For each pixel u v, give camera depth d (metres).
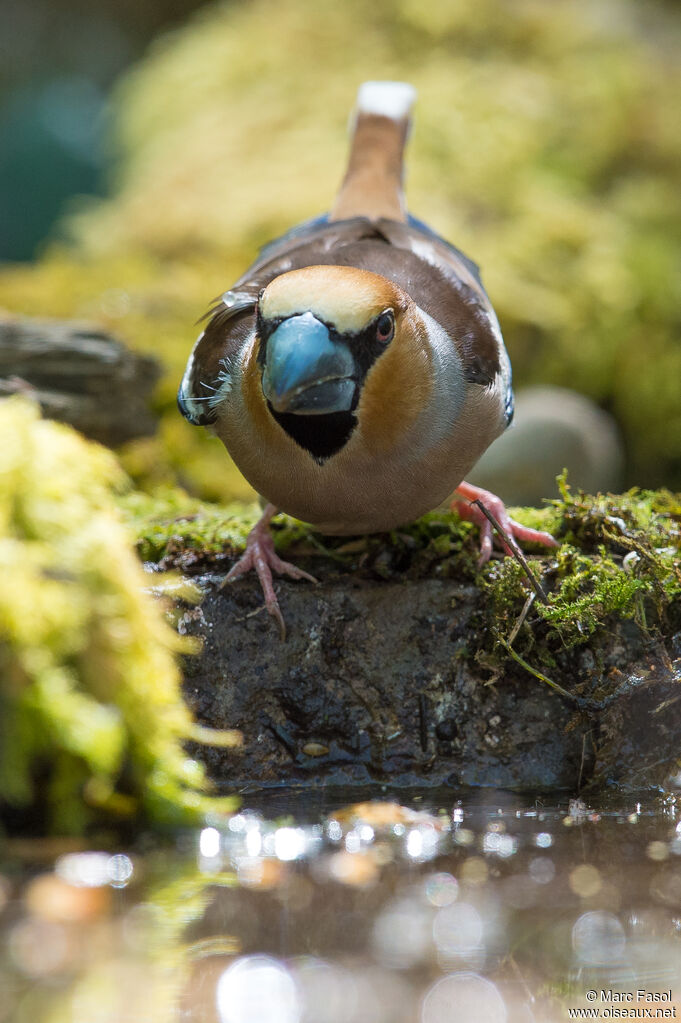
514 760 5.52
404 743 5.56
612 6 21.22
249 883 3.79
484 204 16.70
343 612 5.74
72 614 4.10
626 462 15.73
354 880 3.84
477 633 5.69
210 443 10.74
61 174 29.62
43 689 3.98
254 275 6.32
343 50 20.00
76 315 12.28
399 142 7.78
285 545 6.35
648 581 5.67
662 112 18.48
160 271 14.88
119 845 4.19
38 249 28.05
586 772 5.47
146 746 4.37
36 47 27.62
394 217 7.63
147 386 9.67
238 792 5.25
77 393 8.87
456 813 4.83
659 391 15.49
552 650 5.61
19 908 3.55
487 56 19.50
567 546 5.93
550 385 15.27
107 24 27.23
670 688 5.47
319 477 5.43
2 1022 2.81
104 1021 2.82
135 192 18.69
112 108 23.17
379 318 5.00
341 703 5.62
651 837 4.42
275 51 20.28
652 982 3.09
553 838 4.41
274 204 16.61
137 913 3.51
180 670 5.57
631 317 15.88
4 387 8.33
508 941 3.35
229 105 19.72
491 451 12.38
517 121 17.86
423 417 5.34
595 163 17.89
